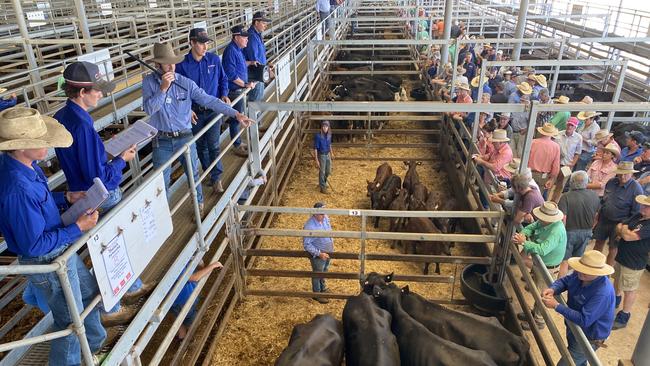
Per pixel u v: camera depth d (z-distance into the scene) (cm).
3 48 1216
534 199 552
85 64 308
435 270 792
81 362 309
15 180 246
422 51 1966
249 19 1588
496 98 1091
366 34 2600
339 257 662
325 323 538
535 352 583
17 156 251
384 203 941
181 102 481
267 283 750
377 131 1287
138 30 1781
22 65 1252
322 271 682
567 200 607
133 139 357
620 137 911
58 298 280
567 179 766
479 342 503
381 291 582
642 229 554
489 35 2359
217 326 649
